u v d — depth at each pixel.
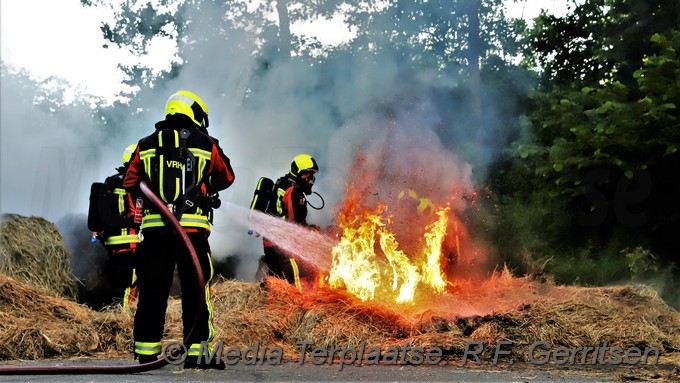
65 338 6.01
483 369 5.35
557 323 6.22
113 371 4.95
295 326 6.44
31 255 7.89
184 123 5.34
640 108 8.42
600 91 8.90
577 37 11.29
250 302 6.83
